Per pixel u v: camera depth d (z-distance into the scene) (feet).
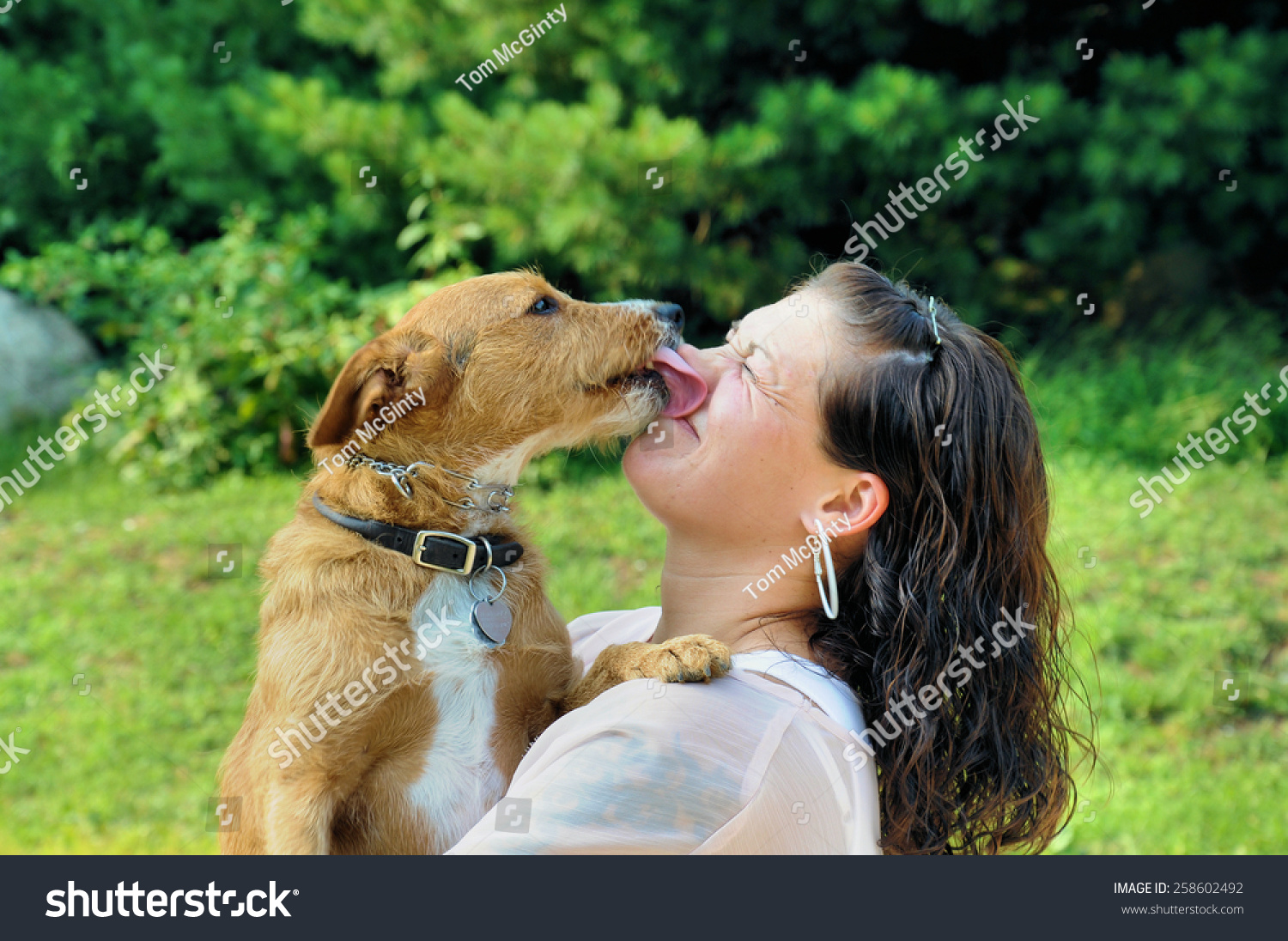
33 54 34.88
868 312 7.45
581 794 6.38
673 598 7.98
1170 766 16.81
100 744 18.16
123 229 32.58
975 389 7.41
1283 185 31.76
